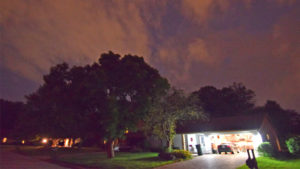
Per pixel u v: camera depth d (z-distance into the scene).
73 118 20.33
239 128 21.86
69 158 21.77
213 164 14.52
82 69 21.44
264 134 21.86
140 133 31.97
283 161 14.01
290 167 11.31
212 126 25.08
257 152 19.42
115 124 17.58
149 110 20.39
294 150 16.58
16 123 58.00
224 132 22.36
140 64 21.30
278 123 37.84
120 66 19.69
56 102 21.19
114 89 19.81
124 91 19.86
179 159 17.33
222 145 21.56
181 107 20.91
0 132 65.75
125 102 19.61
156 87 20.52
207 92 47.00
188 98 21.38
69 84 21.64
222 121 25.92
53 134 35.28
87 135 22.08
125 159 19.27
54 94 20.75
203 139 25.17
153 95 20.83
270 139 23.55
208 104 44.75
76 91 19.42
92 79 18.56
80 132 22.81
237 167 12.79
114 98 18.00
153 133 22.36
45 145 50.59
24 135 48.25
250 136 23.75
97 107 20.12
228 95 47.91
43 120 34.41
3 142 64.38
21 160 20.64
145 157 20.33
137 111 19.20
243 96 49.62
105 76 18.81
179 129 26.77
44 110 33.28
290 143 17.08
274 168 11.29
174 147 25.70
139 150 28.02
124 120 18.61
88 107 20.62
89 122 19.81
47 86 22.47
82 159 20.47
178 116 21.22
